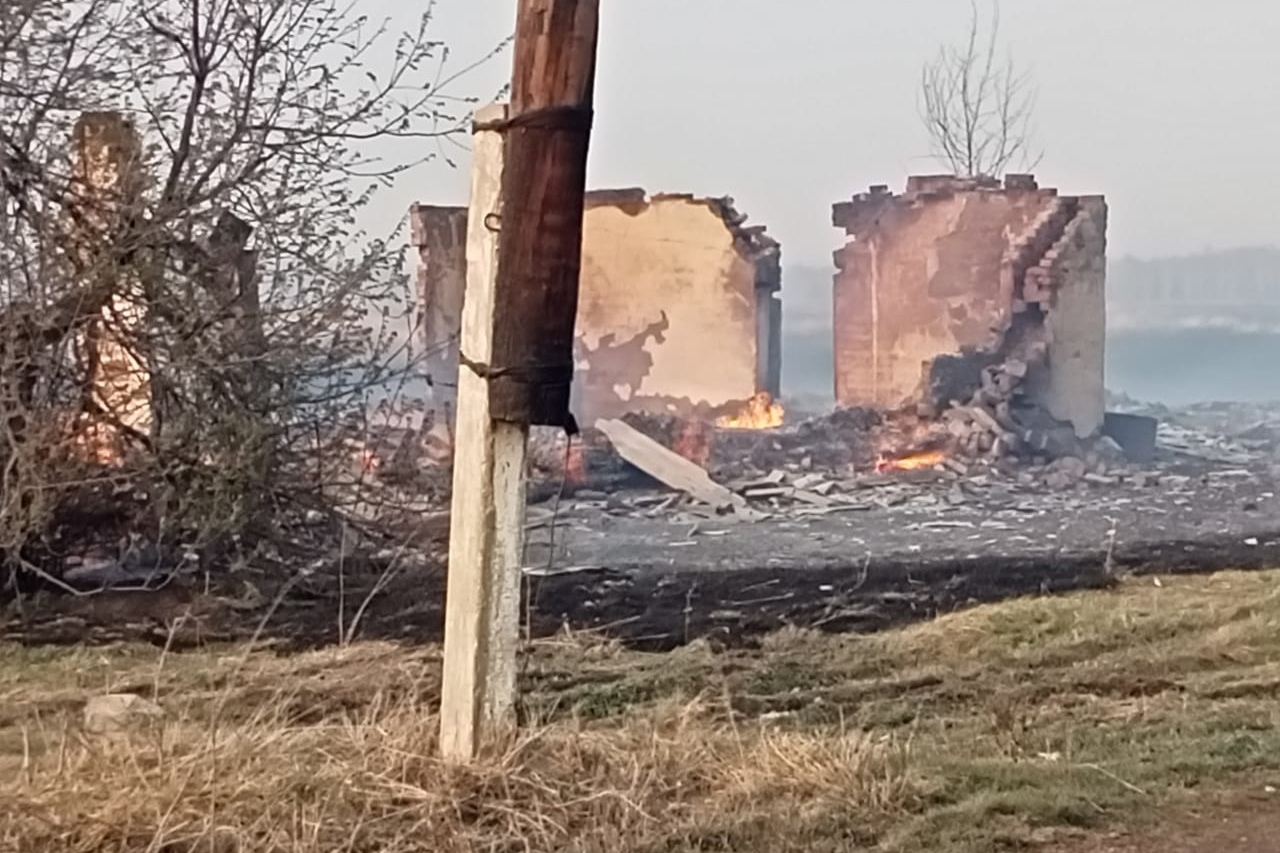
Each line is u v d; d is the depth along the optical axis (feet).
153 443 50.24
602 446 113.50
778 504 105.09
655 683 37.60
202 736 26.81
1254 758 29.12
